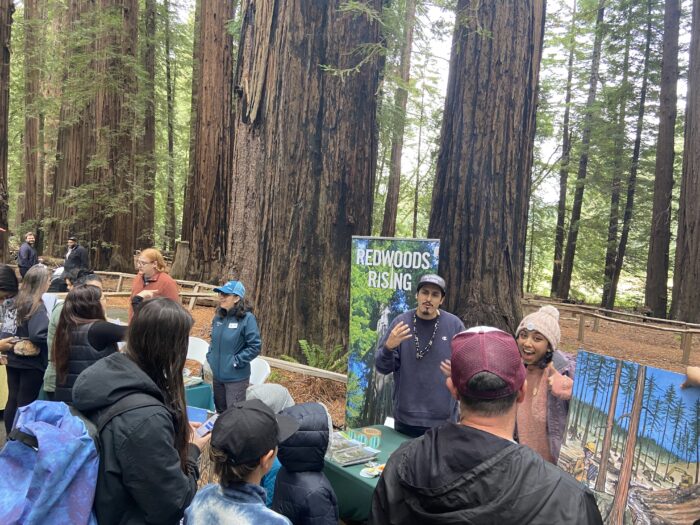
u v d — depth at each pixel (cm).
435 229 566
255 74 646
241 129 671
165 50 2312
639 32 1888
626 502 190
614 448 198
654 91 1927
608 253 2138
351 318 438
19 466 157
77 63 1598
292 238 632
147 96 1720
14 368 380
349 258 651
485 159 532
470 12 542
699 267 1331
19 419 166
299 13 619
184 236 1836
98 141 1570
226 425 169
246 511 165
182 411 187
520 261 551
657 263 1599
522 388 134
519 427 252
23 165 2698
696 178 1349
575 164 2386
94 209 1589
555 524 107
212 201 1388
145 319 181
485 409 127
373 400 435
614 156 2048
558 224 2472
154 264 477
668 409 184
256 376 456
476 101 537
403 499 122
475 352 131
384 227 1980
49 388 329
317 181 634
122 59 1575
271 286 634
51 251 1708
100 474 160
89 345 282
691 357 977
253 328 414
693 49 1373
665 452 183
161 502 163
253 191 655
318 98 629
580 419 213
